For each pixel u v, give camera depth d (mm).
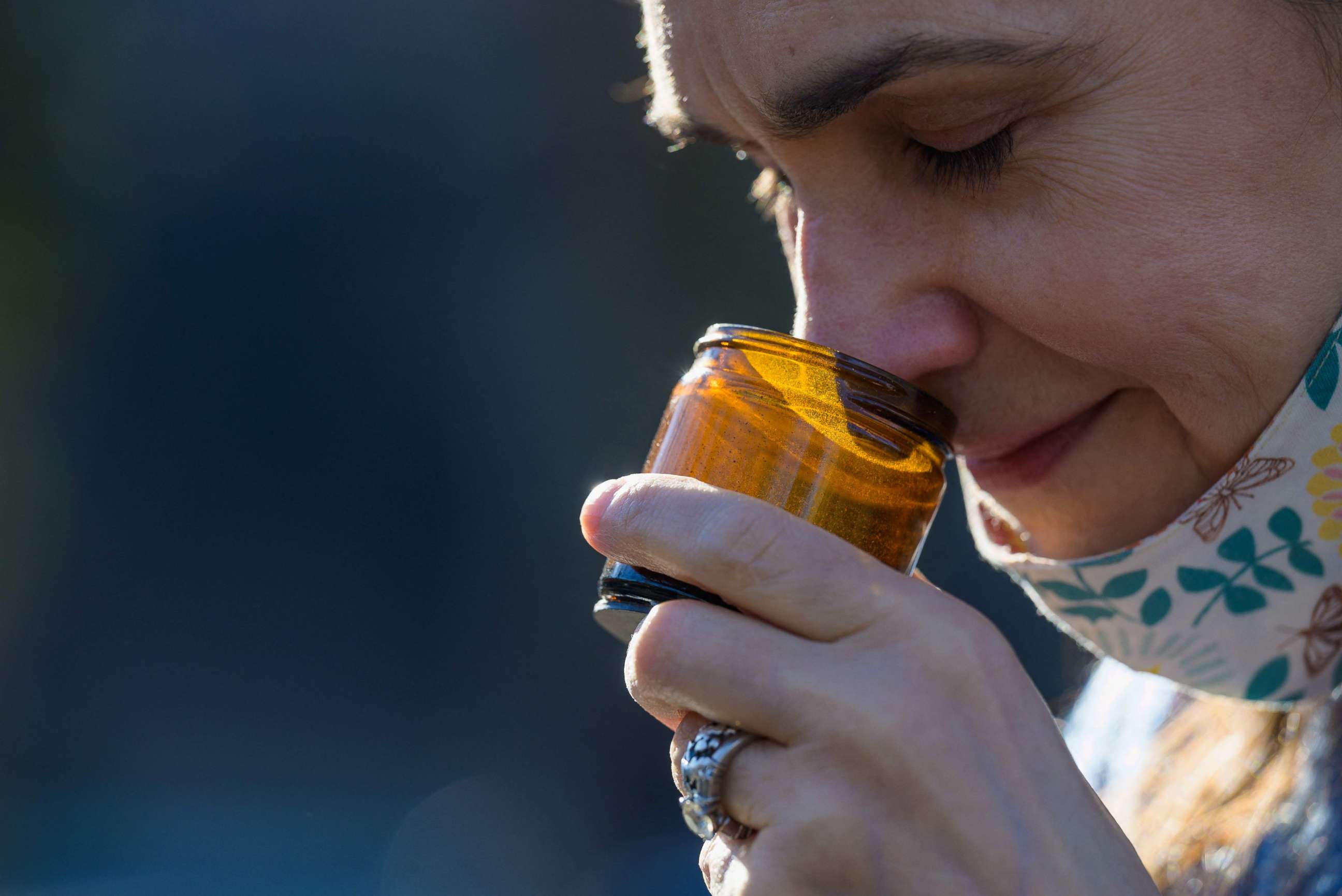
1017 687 1860
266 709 21469
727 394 2070
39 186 26438
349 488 27844
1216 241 2033
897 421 2033
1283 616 2412
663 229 26828
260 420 28094
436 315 28672
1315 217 2027
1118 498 2361
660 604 1963
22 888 12922
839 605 1865
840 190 2211
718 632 1892
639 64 27750
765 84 2059
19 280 26078
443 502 27594
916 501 2078
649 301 26984
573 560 26562
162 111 27688
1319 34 1970
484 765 19234
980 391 2283
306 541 27156
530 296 28062
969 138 2076
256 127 28547
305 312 28562
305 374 28469
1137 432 2299
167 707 21656
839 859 1823
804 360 2047
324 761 19156
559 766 19391
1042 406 2285
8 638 23938
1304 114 1991
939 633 1849
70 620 24938
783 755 1872
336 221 28828
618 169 27562
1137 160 2016
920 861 1807
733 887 1884
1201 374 2135
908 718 1811
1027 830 1799
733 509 1912
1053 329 2146
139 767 18891
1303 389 2084
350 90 28828
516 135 28406
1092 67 1979
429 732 20672
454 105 28562
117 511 26656
